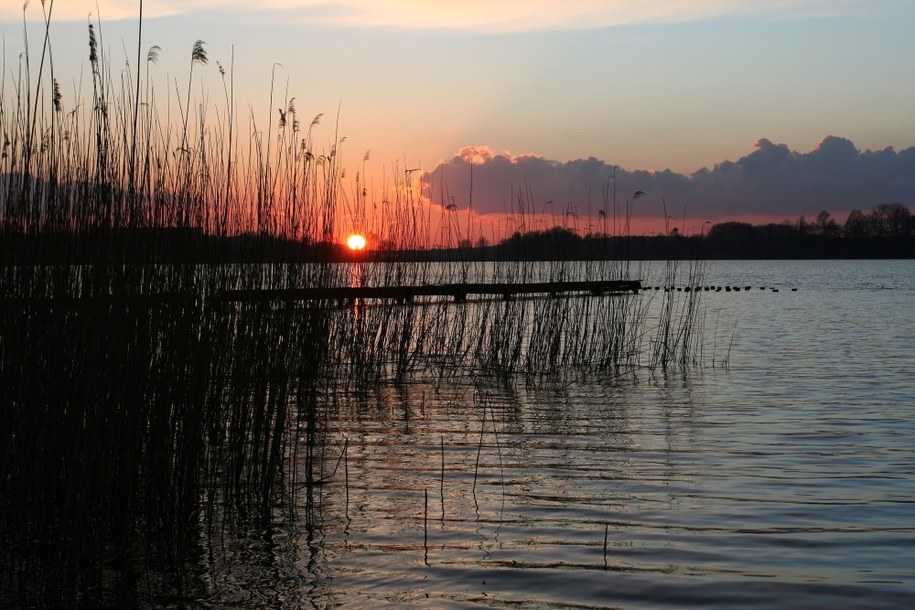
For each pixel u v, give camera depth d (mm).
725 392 10773
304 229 7480
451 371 12359
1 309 4984
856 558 4816
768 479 6477
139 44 5098
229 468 5828
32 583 4414
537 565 4699
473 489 6176
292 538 5133
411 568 4656
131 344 5059
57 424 4828
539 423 8680
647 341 17219
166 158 5801
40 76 5152
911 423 8695
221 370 5848
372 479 6453
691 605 4191
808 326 21266
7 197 5059
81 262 4914
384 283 11930
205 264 5867
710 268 95062
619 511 5664
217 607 4164
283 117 6941
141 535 5203
